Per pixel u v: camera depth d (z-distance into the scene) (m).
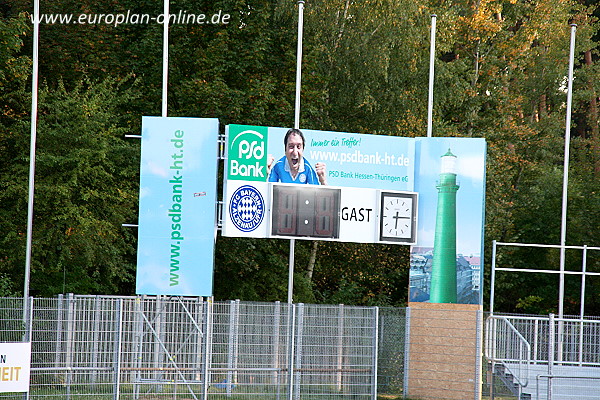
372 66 107.50
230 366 60.44
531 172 141.88
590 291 124.75
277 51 111.56
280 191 68.38
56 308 57.28
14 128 93.62
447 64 124.06
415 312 68.38
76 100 93.69
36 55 72.00
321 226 69.00
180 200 66.81
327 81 109.12
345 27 109.25
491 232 118.56
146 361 60.16
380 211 69.88
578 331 74.69
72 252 94.06
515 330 63.44
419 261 69.88
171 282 66.44
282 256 113.75
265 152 68.50
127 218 98.81
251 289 107.00
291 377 60.62
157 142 67.06
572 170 137.00
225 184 67.88
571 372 66.38
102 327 58.47
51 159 89.62
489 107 140.75
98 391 57.53
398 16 107.19
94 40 110.25
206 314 59.72
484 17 135.50
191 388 61.56
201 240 66.69
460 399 64.81
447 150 69.62
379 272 117.31
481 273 68.19
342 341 62.56
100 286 100.81
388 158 70.56
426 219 70.00
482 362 68.88
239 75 107.12
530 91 153.62
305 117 108.44
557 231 125.56
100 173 90.38
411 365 67.19
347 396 62.19
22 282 94.06
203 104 101.94
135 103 105.56
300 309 61.62
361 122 116.06
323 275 121.94
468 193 69.00
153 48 108.06
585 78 148.62
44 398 55.53
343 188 69.50
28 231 69.19
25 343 53.78
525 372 64.75
